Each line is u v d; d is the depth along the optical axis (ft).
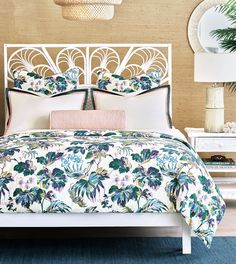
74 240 15.56
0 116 21.48
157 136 16.05
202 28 21.47
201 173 13.96
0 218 13.97
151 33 21.48
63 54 21.20
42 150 14.16
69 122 17.81
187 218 13.57
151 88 19.16
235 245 14.89
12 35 21.27
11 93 19.07
